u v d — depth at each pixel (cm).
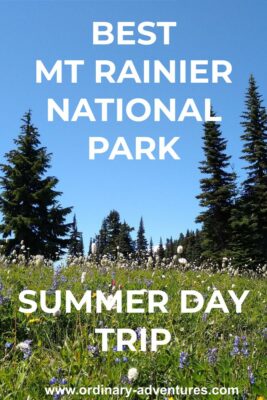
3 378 443
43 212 4409
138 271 1190
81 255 1401
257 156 4438
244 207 4394
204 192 4559
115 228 5528
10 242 4253
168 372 480
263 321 764
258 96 4584
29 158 4559
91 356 503
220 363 483
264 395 420
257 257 4216
